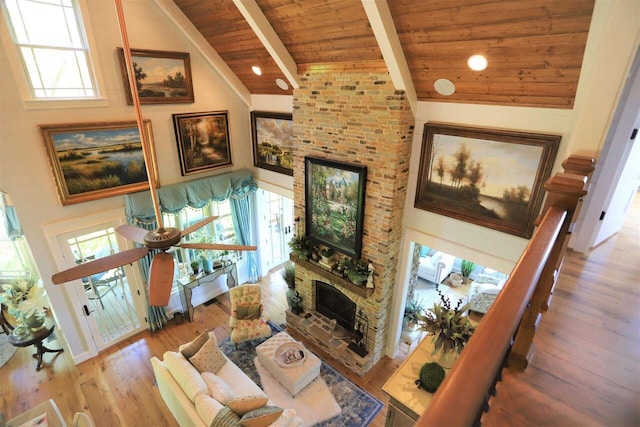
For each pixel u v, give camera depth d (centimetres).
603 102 222
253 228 693
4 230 522
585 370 161
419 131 394
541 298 146
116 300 511
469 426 53
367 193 422
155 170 518
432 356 309
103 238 479
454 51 304
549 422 135
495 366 64
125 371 470
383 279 439
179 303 590
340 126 425
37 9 379
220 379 369
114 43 438
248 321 515
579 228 301
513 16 250
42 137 399
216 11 429
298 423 310
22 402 420
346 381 456
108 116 451
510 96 317
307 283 543
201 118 555
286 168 585
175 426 391
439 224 407
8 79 369
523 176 328
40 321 462
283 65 438
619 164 273
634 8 198
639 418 137
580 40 241
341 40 365
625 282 248
